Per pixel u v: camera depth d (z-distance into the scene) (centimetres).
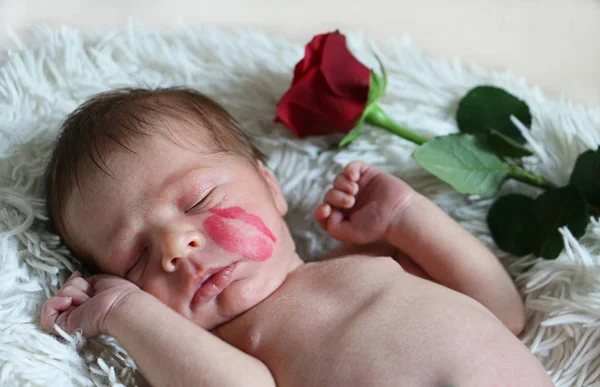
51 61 119
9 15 146
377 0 164
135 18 153
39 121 110
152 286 91
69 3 152
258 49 129
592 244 97
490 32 160
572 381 90
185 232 89
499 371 82
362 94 111
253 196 97
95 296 89
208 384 80
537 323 96
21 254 95
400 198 102
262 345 90
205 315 92
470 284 97
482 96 111
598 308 90
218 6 161
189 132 98
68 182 96
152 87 122
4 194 100
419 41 159
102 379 85
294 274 97
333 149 116
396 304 89
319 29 161
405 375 82
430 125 115
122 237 92
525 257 102
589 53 155
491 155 105
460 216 108
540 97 123
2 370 81
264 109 122
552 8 162
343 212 107
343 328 87
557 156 109
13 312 89
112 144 95
